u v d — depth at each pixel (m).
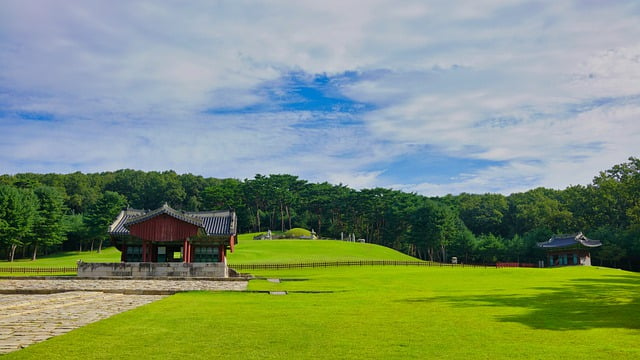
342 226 170.88
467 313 22.38
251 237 133.00
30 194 112.88
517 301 27.38
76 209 171.88
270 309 23.72
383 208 161.75
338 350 14.39
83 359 13.00
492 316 21.39
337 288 36.72
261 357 13.48
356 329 17.92
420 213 137.25
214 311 22.69
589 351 14.25
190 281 42.25
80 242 134.12
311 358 13.40
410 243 145.88
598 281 43.69
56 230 113.69
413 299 28.66
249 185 167.00
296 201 172.25
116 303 25.97
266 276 52.22
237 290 34.12
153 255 52.09
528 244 125.25
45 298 28.53
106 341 15.34
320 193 174.88
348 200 162.75
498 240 136.75
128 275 45.41
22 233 101.38
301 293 32.53
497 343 15.43
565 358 13.38
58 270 63.53
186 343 15.23
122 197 134.25
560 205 138.25
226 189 163.88
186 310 22.91
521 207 162.75
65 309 23.12
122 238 52.72
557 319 20.48
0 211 98.56
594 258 113.69
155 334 16.61
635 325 18.98
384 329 17.94
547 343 15.45
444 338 16.23
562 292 32.84
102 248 142.88
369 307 24.69
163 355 13.61
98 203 127.38
